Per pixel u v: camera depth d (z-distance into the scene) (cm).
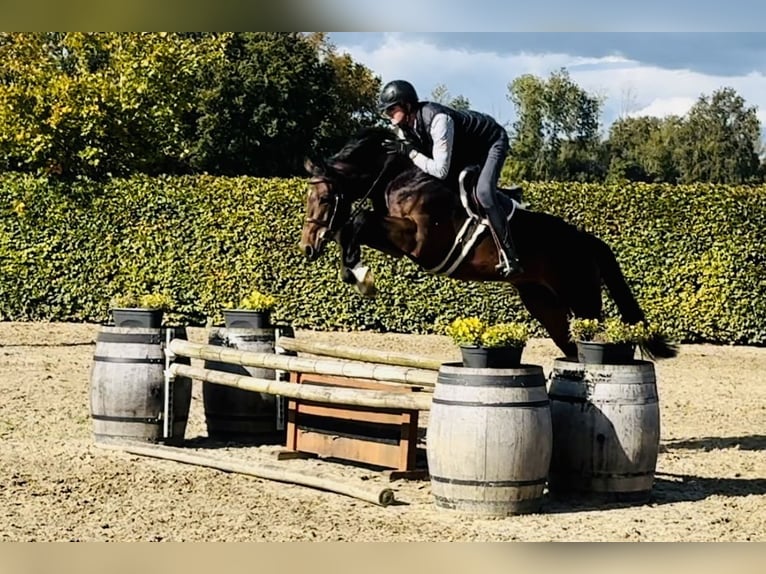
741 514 684
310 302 1816
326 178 790
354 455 817
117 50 1902
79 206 1833
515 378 659
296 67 3195
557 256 834
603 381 705
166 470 793
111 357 870
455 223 781
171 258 1830
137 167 1909
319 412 838
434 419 671
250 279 1819
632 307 876
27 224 1841
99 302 1845
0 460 805
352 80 3694
